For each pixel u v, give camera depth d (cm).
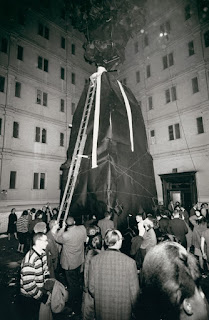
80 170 915
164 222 668
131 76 2308
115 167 848
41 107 1925
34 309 265
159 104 2028
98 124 925
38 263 286
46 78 1998
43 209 1327
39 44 1977
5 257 816
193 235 605
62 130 2062
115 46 1092
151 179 1018
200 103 1723
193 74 1814
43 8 2047
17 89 1794
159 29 2108
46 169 1880
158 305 108
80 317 395
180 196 1773
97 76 1053
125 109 1016
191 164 1730
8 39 1761
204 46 1761
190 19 1875
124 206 816
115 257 241
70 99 2164
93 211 815
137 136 1038
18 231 843
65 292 278
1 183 1549
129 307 222
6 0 1762
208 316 110
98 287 235
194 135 1745
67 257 452
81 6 1100
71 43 2286
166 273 109
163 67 2044
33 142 1820
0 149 1594
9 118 1670
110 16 1062
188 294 107
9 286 530
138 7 1134
